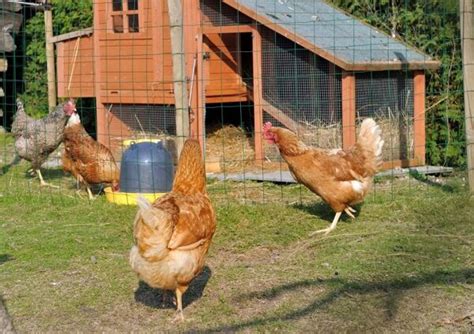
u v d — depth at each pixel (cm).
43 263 679
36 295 604
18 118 1025
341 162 740
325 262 661
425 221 772
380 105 1015
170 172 886
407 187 925
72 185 1019
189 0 1047
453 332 520
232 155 1100
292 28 1007
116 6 1115
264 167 1034
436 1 1148
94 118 1430
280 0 1144
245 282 619
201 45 1047
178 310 545
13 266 673
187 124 864
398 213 805
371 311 552
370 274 626
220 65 1102
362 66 957
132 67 1109
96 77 1141
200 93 1044
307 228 762
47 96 1498
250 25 1025
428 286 597
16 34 1538
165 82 1080
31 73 1516
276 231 750
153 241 496
